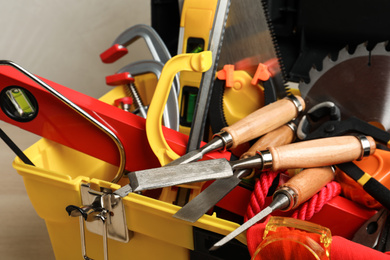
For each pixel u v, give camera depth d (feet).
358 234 2.09
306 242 1.53
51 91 2.24
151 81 3.48
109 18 5.18
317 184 2.06
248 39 2.80
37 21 5.21
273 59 2.77
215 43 2.33
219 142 2.22
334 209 2.17
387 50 2.55
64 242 2.60
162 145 2.38
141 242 2.24
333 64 2.74
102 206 2.11
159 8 3.59
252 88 2.81
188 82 2.97
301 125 2.51
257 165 2.06
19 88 2.45
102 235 2.29
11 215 3.99
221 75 2.82
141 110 3.24
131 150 2.50
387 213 2.10
